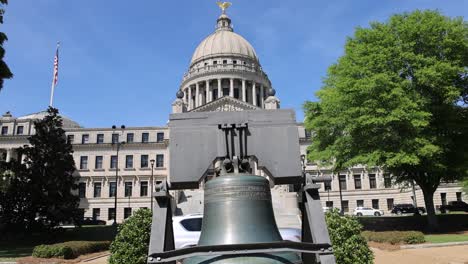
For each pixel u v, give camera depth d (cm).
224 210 415
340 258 861
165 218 406
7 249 2323
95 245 1988
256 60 9588
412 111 2283
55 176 3094
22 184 2967
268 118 442
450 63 2436
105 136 7500
